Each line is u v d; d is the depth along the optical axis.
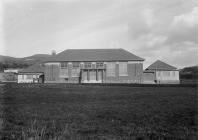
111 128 8.55
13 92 23.80
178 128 8.49
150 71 57.06
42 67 62.00
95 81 52.94
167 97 19.22
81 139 7.16
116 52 54.94
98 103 15.77
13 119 9.80
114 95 21.69
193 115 10.76
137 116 10.87
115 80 52.72
